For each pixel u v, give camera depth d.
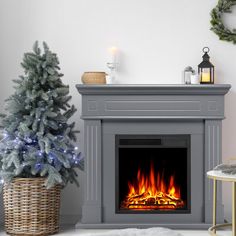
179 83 5.91
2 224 5.81
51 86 5.42
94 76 5.69
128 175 5.71
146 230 5.29
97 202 5.61
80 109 5.93
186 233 5.40
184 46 5.93
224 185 5.89
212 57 5.93
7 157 5.22
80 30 5.95
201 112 5.59
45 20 5.95
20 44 5.95
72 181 5.52
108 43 5.95
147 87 5.55
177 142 5.63
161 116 5.59
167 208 5.64
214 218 5.26
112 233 5.19
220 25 5.89
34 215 5.30
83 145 5.91
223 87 5.55
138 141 5.64
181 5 5.93
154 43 5.93
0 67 5.93
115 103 5.60
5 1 5.94
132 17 5.95
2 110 5.91
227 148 5.91
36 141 5.34
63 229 5.59
